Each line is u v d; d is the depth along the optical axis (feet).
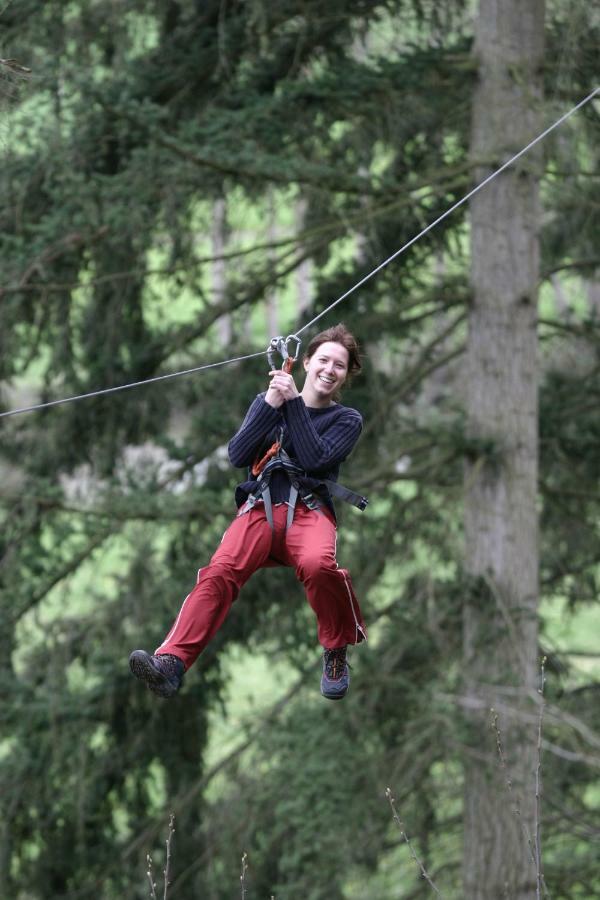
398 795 98.73
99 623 98.99
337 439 47.57
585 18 86.94
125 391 102.53
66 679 100.07
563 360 117.70
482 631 99.66
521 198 98.99
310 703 104.63
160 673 44.83
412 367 108.78
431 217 97.91
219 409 100.22
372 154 95.30
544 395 111.86
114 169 96.63
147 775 107.55
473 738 97.19
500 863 98.94
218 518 95.96
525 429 101.45
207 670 104.83
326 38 97.14
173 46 96.48
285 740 97.71
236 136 88.17
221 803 108.37
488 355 101.14
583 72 92.27
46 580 98.32
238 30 94.58
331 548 46.52
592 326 105.50
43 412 103.81
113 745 106.01
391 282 101.30
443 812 116.78
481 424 101.60
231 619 102.94
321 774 94.43
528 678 99.96
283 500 47.24
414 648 107.14
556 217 113.29
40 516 95.50
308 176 88.12
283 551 47.44
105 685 99.66
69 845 105.50
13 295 90.02
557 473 114.21
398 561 106.73
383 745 104.73
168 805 107.86
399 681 101.60
